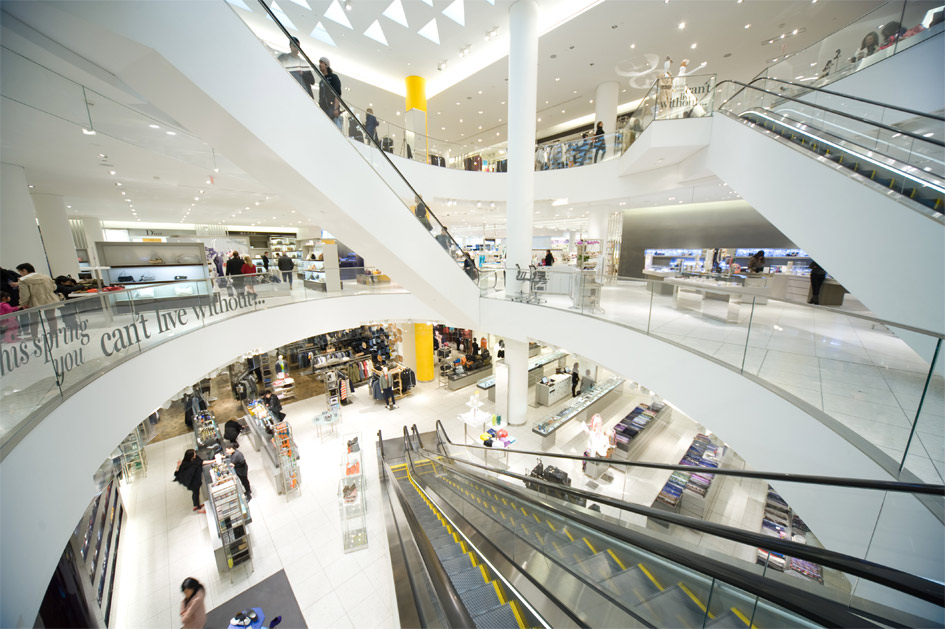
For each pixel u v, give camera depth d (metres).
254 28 9.17
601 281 6.80
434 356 15.94
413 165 10.04
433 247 6.96
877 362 3.25
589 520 3.00
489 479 4.66
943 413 2.65
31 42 2.75
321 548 6.10
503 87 12.09
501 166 11.38
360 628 4.75
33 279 4.54
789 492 3.51
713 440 8.23
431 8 8.42
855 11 8.29
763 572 1.97
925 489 1.67
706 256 12.23
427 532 3.70
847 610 1.63
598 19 8.64
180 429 10.28
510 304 8.35
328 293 9.63
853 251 4.09
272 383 12.20
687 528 2.42
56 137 4.98
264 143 3.67
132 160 6.21
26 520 2.10
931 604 1.46
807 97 5.89
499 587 2.55
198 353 5.82
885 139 4.61
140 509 6.99
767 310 4.36
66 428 2.74
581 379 12.62
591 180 10.51
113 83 3.60
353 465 7.02
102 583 4.61
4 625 1.82
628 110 15.77
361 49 10.13
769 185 5.45
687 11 8.33
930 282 3.28
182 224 19.83
